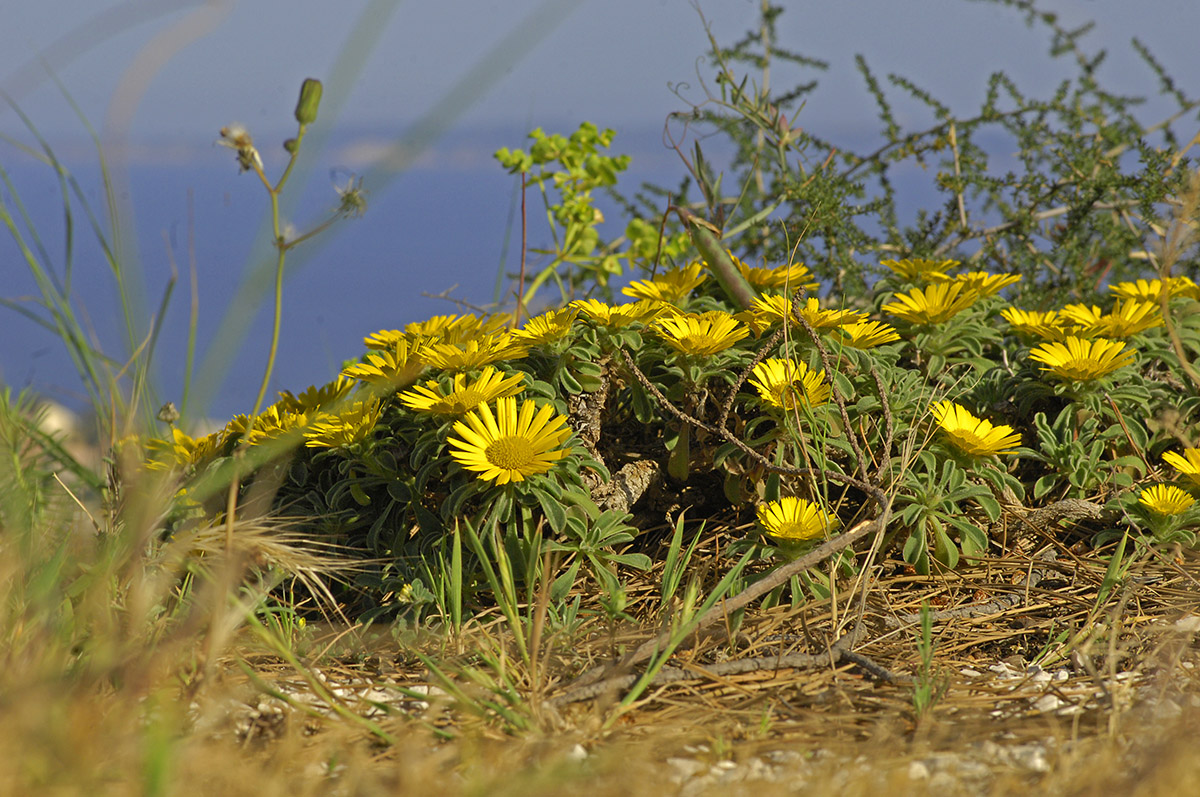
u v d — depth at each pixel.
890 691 2.59
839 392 3.29
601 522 3.18
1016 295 5.37
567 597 3.26
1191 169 4.79
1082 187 5.34
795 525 3.07
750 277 4.09
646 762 2.16
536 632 2.59
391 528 3.45
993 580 3.39
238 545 2.66
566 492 3.15
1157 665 2.66
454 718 2.43
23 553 2.66
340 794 1.95
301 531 3.47
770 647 2.93
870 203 5.25
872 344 3.64
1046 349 3.71
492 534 3.03
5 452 3.08
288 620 3.00
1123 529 3.50
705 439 3.63
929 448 3.48
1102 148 5.69
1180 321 4.15
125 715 2.08
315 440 3.28
